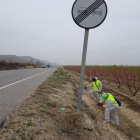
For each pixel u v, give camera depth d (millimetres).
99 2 2902
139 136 3873
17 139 1938
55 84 7246
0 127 2293
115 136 3496
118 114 5559
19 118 2607
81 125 3021
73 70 31469
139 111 5867
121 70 10047
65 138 2441
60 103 4215
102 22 2938
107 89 10445
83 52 3135
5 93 4637
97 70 13586
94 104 6520
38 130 2338
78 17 2959
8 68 19984
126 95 8477
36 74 12852
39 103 3795
